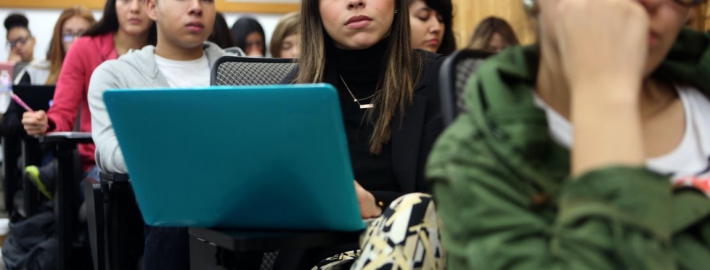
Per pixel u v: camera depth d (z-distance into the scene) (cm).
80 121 321
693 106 81
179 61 262
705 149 79
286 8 677
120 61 251
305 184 108
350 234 118
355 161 163
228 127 105
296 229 118
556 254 60
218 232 119
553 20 69
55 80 423
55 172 287
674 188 66
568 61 65
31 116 297
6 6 630
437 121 158
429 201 110
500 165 67
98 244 240
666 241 58
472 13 369
